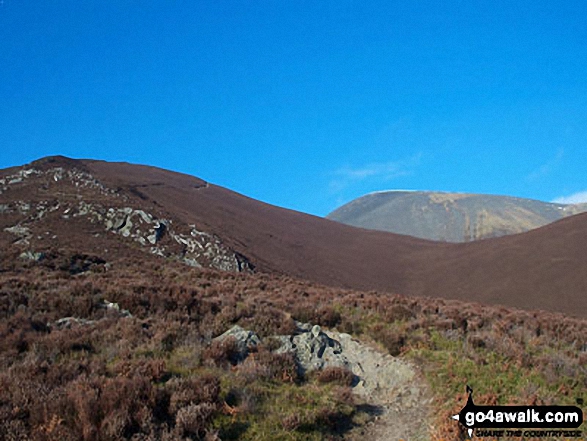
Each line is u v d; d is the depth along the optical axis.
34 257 32.56
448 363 12.57
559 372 11.95
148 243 59.47
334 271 86.00
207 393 9.48
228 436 8.66
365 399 11.55
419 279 89.19
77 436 7.62
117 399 8.68
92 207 64.19
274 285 30.28
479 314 20.20
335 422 10.02
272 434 8.96
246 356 12.78
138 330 13.55
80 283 19.88
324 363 13.34
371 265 98.00
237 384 10.68
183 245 61.00
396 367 12.97
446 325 16.52
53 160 93.88
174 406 8.95
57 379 9.73
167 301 16.95
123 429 7.95
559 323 19.44
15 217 61.03
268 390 10.81
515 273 78.06
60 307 15.76
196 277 33.41
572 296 64.25
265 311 16.72
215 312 16.95
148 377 9.84
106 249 53.38
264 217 122.81
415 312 18.97
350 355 14.37
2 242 51.50
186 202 101.19
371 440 9.66
